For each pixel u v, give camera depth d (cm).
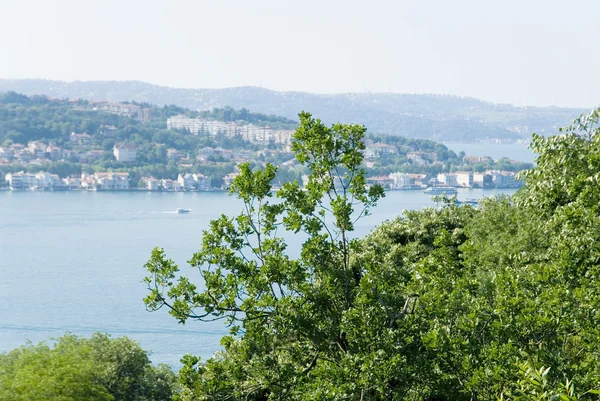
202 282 12600
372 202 1764
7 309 11931
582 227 1770
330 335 1695
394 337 1549
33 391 3847
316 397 1473
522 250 2477
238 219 1764
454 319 1567
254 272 1742
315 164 1766
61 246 18088
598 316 1444
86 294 13038
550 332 1468
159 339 10056
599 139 2002
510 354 1351
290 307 1689
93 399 4075
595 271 1617
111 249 17612
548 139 2088
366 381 1441
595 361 1421
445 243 1802
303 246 1755
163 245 18038
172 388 4988
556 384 1338
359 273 1833
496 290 1616
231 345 1806
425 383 1498
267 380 1656
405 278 1770
